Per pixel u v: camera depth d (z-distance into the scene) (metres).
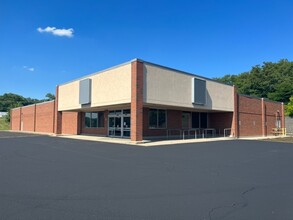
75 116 34.72
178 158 12.36
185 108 26.39
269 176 8.58
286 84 58.41
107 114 29.42
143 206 5.57
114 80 22.28
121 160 11.58
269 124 36.91
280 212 5.28
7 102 113.94
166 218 4.93
